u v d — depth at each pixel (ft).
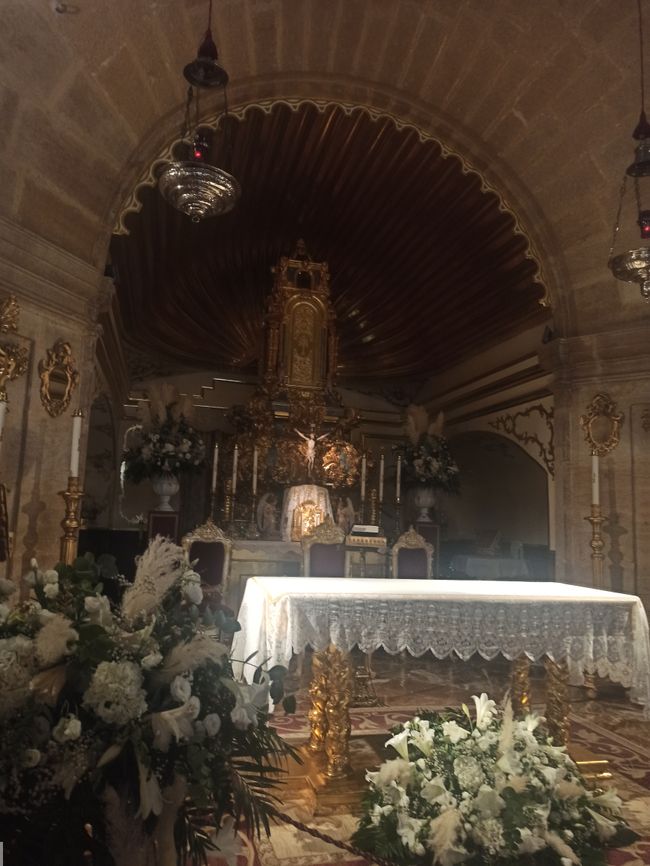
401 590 12.51
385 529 36.27
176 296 33.24
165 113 21.09
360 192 29.66
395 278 34.32
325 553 20.31
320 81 23.16
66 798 5.16
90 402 19.60
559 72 21.49
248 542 26.58
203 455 28.27
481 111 23.93
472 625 12.05
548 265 25.49
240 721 5.87
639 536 22.54
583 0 19.31
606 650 12.59
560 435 24.94
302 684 19.65
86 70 17.60
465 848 9.40
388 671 21.99
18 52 15.94
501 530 33.06
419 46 22.25
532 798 9.86
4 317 16.35
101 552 27.37
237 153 25.88
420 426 32.19
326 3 20.56
